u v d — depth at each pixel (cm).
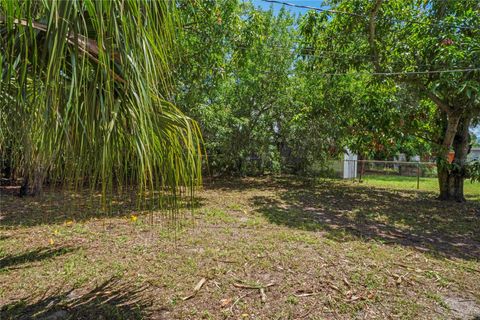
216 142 931
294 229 404
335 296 227
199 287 239
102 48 101
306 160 1014
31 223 420
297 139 996
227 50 588
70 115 115
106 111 114
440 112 651
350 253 315
